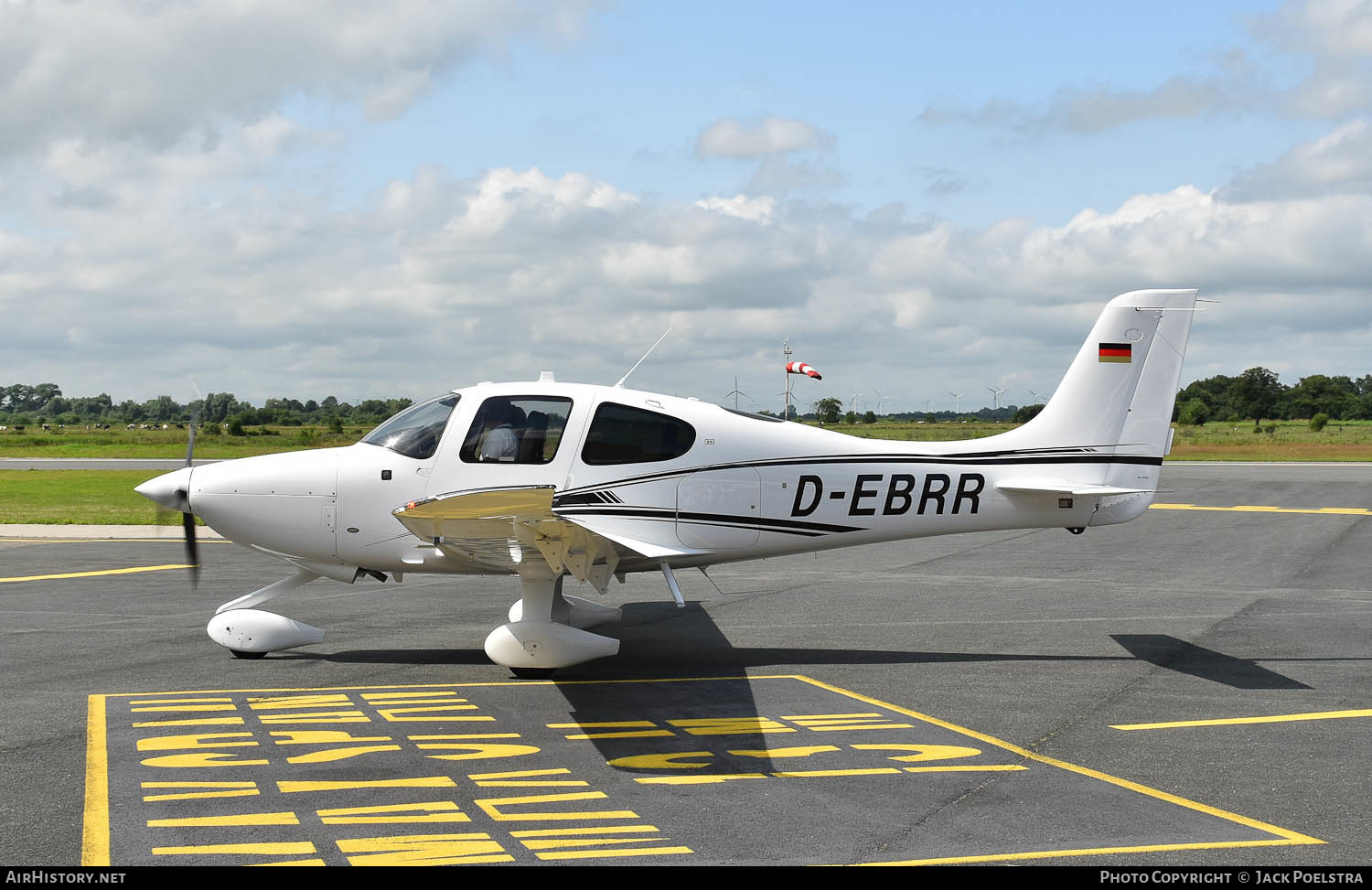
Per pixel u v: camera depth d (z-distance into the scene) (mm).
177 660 8273
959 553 15547
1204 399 149625
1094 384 8938
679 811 4840
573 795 5078
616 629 9758
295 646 8383
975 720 6570
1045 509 8898
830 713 6746
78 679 7621
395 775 5398
